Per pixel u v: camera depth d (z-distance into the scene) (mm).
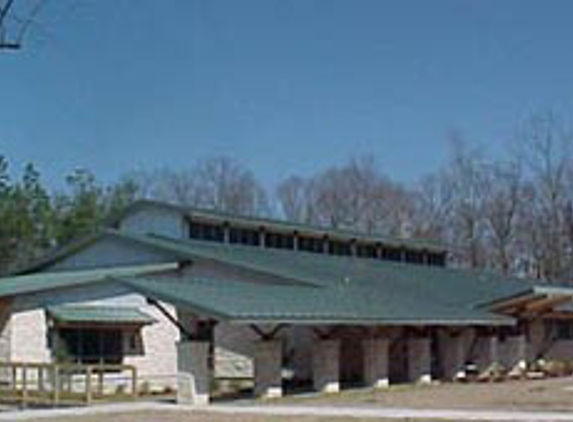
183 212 37375
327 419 21703
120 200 67375
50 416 22859
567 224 68250
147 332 32469
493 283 43438
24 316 31828
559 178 89188
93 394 28516
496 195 72312
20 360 31594
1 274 59062
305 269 35469
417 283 40062
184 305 25109
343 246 44094
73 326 31141
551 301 39438
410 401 26266
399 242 47281
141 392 30578
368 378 31453
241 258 33844
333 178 74562
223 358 32281
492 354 38094
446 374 35750
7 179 63281
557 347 44938
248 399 27203
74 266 36656
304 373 32812
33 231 62688
